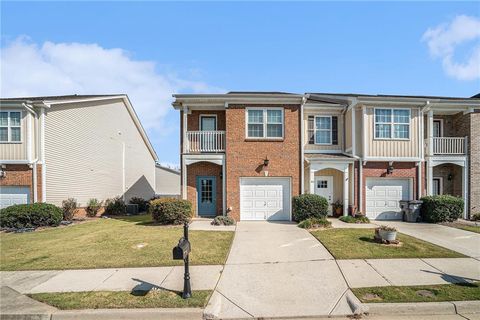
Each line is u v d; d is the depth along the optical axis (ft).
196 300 16.63
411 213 43.96
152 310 15.62
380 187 47.50
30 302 16.76
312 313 15.61
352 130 47.85
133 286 18.81
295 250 26.55
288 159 46.21
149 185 92.63
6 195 46.57
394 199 47.50
